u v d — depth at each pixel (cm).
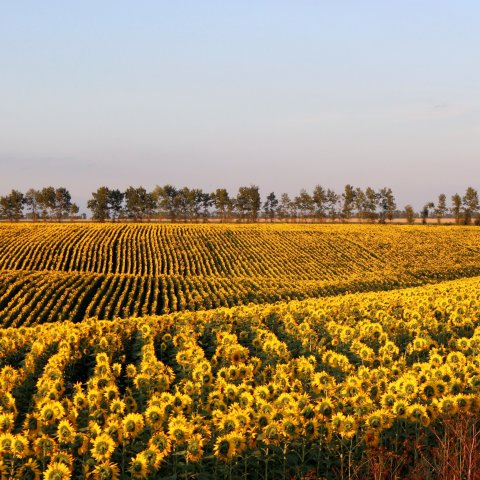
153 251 8262
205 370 1104
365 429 821
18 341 1884
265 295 5384
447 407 827
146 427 862
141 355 1688
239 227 10875
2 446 735
